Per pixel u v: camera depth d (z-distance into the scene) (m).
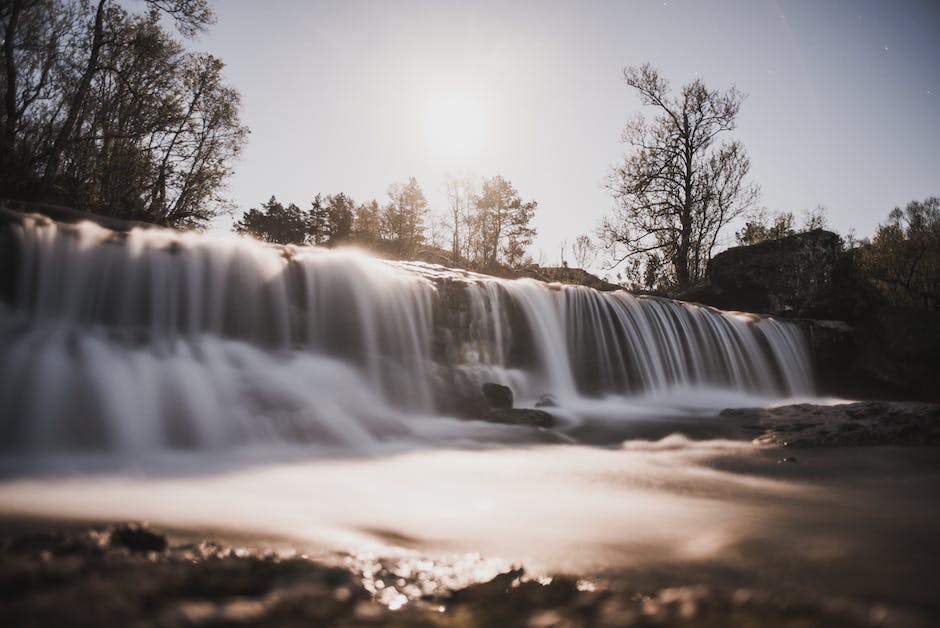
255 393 8.00
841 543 3.68
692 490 5.52
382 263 12.75
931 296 35.59
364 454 7.26
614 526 4.12
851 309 23.55
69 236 8.86
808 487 5.70
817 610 2.19
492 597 2.39
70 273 8.73
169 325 9.38
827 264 24.91
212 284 9.85
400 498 4.95
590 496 5.19
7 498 4.32
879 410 9.83
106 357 7.60
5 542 2.58
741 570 3.11
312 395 8.58
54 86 20.95
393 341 11.52
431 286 12.67
